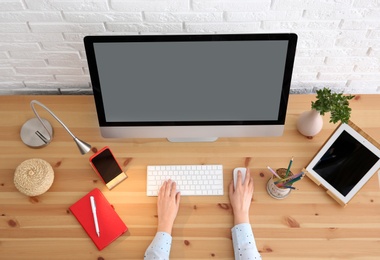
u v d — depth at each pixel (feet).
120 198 4.97
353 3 4.53
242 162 5.17
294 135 5.34
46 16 4.61
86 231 4.79
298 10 4.62
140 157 5.19
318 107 4.78
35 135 5.27
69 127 5.39
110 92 4.45
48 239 4.78
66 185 5.04
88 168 5.14
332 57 5.30
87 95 5.60
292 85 5.80
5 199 4.95
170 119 4.73
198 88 4.43
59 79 5.62
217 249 4.72
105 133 4.85
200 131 4.85
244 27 4.85
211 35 4.01
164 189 4.92
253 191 5.01
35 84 5.70
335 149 4.79
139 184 5.04
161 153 5.21
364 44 5.09
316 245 4.75
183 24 4.79
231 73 4.30
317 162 4.93
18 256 4.70
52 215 4.89
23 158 5.18
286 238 4.79
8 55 5.15
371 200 4.99
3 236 4.79
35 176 4.78
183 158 5.18
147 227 4.83
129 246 4.74
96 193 4.97
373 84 5.77
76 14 4.59
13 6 4.45
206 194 4.98
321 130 5.39
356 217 4.90
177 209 4.87
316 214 4.90
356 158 4.71
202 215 4.88
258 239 4.78
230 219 4.86
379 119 5.50
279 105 4.58
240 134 4.89
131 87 4.42
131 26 4.79
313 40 5.04
